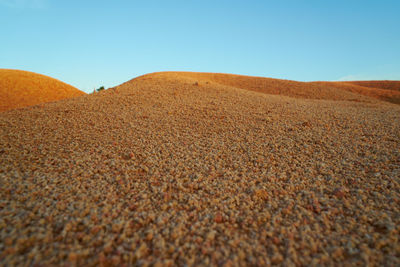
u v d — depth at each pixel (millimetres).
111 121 7734
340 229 2812
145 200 3412
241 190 3723
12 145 5660
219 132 6758
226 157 5086
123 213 3068
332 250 2477
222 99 10867
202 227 2840
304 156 5035
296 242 2621
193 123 7570
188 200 3424
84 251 2355
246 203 3404
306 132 6477
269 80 31219
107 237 2592
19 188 3533
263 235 2713
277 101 11336
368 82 47625
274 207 3309
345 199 3441
